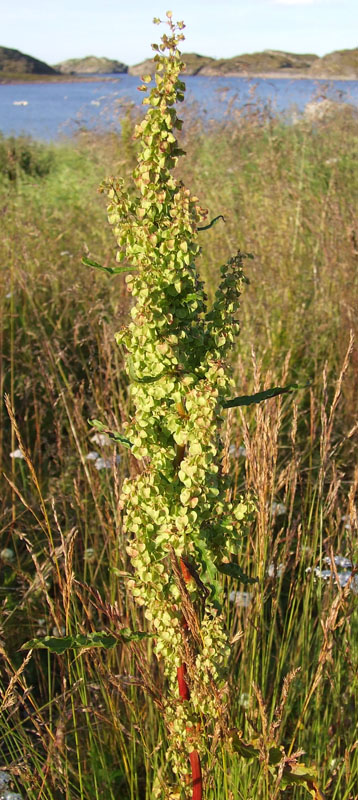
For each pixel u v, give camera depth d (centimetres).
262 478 257
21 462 438
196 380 172
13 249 568
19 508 393
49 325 584
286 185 711
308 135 874
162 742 249
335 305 563
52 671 322
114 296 573
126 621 274
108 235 704
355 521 272
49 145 1431
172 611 181
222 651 178
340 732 269
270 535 277
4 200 756
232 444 371
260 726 244
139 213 168
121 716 279
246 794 225
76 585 270
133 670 271
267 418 261
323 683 276
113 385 409
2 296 519
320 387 480
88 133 1015
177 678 196
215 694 181
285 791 257
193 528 169
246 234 626
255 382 266
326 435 281
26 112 3716
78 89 8288
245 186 768
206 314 181
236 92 982
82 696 248
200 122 934
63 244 729
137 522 175
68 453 430
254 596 272
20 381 497
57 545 362
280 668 260
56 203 883
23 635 322
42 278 618
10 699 218
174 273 166
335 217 617
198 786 197
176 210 162
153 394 169
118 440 187
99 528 371
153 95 166
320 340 536
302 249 647
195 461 163
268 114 885
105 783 259
